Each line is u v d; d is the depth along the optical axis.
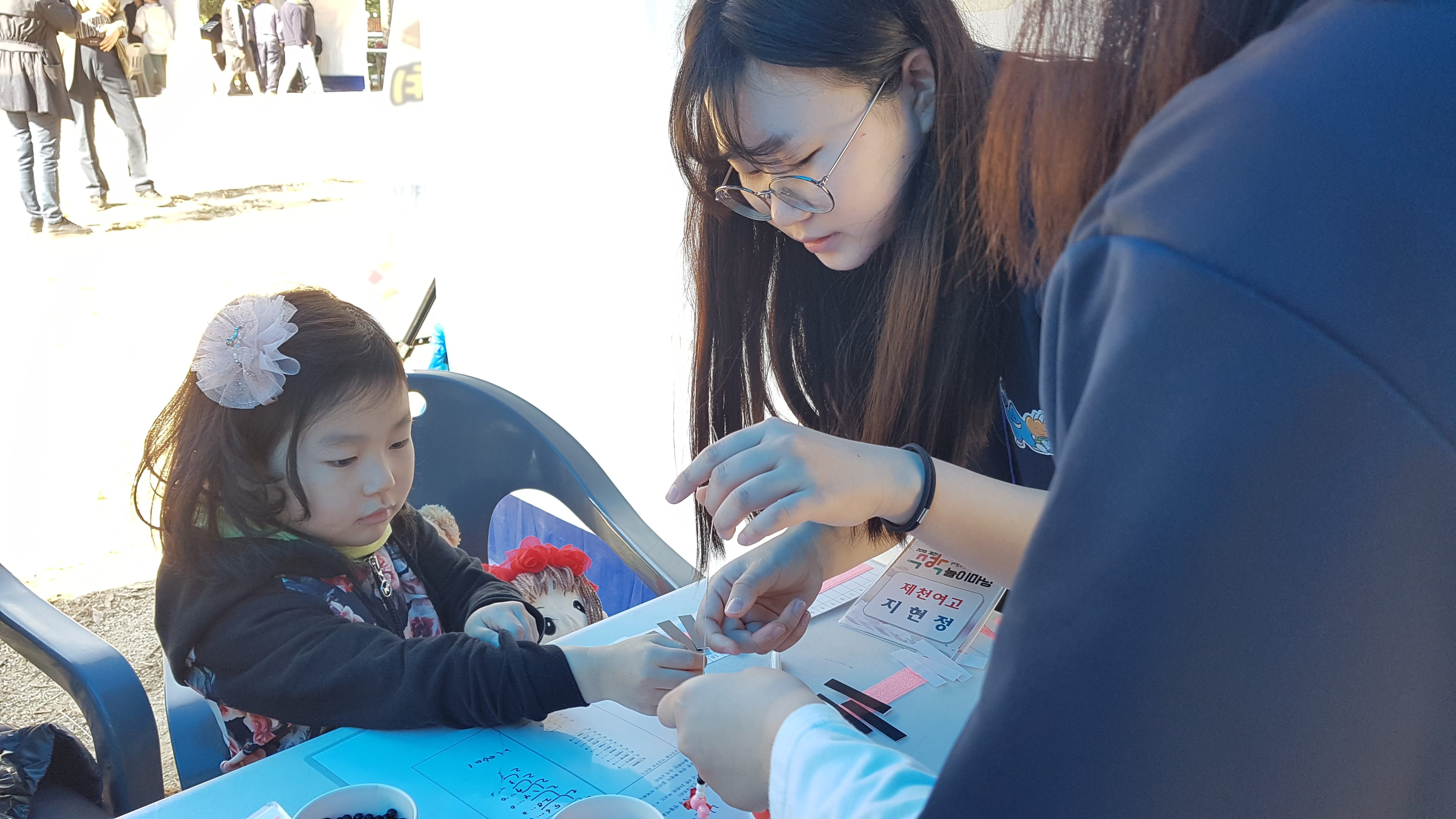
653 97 1.81
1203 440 0.32
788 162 0.86
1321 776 0.36
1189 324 0.32
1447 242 0.32
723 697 0.58
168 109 7.37
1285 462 0.31
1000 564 0.80
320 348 1.05
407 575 1.24
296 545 1.04
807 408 1.13
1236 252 0.31
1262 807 0.36
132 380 3.48
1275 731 0.34
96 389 3.40
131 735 1.01
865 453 0.75
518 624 1.12
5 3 4.93
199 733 1.16
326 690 0.91
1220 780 0.35
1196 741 0.34
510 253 2.19
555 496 1.56
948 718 0.87
